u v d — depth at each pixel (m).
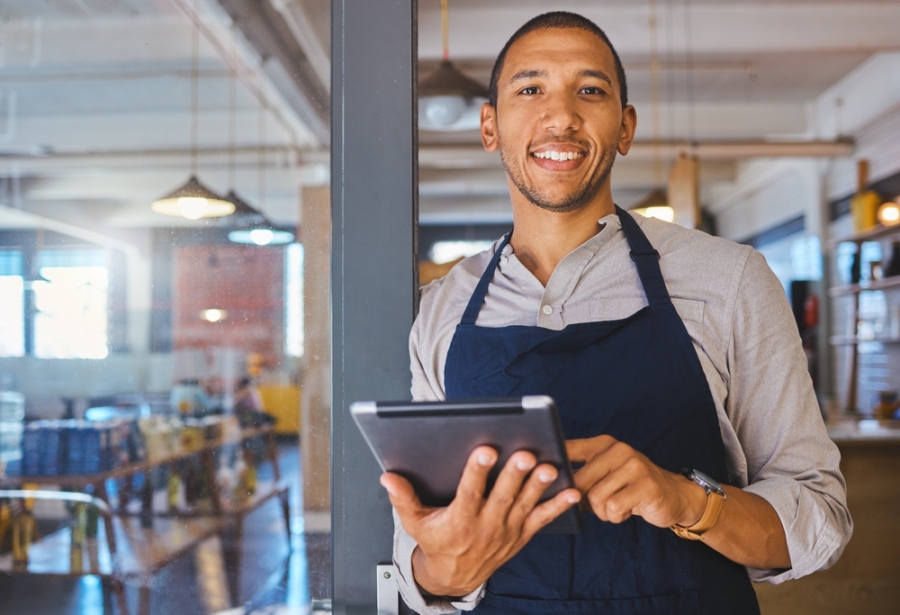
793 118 7.47
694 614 1.04
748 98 7.24
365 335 1.26
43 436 1.58
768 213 9.00
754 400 1.11
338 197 1.29
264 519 1.41
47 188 2.35
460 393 1.15
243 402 1.48
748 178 9.29
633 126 1.33
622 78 1.28
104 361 1.59
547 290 1.17
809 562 1.03
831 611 2.95
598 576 1.05
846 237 6.26
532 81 1.17
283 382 1.46
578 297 1.17
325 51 1.31
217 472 1.49
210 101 3.63
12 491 1.56
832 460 1.09
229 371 1.54
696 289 1.14
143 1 2.26
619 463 0.89
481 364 1.14
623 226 1.21
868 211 6.02
